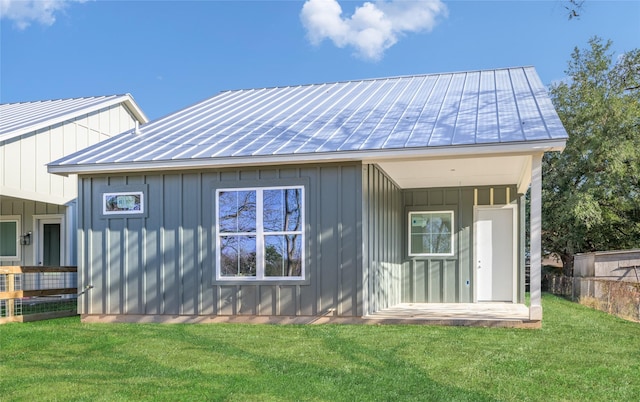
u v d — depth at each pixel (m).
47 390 5.70
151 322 10.68
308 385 5.78
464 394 5.45
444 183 14.13
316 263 10.08
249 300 10.34
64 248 15.47
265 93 16.23
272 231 10.31
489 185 14.41
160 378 6.11
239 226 10.46
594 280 14.52
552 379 5.96
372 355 7.08
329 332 8.82
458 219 14.57
